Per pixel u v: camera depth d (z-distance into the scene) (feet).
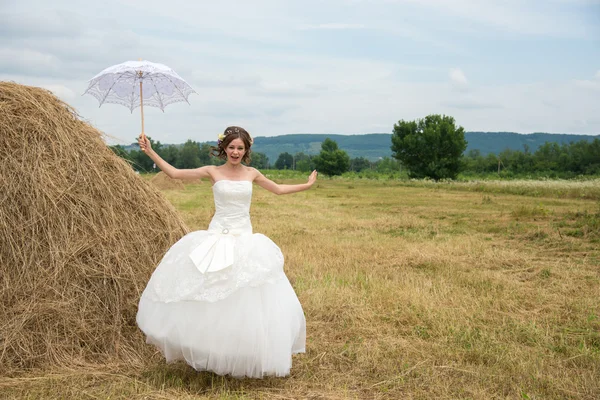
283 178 231.09
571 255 30.60
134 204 16.80
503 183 111.96
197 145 238.68
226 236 13.42
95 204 15.62
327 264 27.81
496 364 14.46
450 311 19.20
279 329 12.53
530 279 25.18
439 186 127.65
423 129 187.42
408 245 33.78
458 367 14.37
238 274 12.50
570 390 12.83
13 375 13.09
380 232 42.01
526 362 14.52
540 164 220.84
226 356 12.25
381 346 15.87
